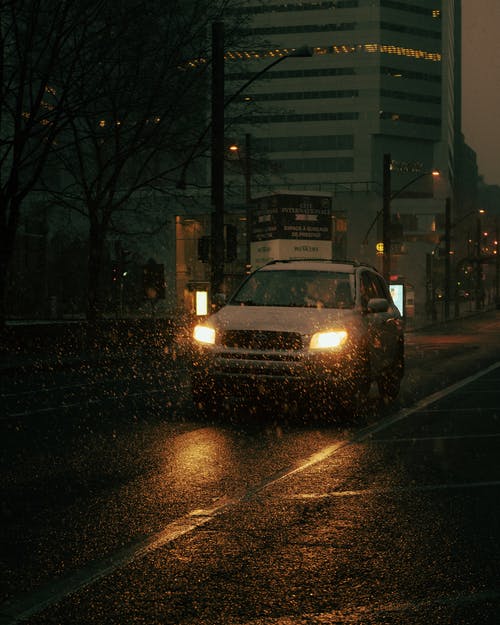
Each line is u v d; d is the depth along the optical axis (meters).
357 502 6.53
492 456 8.61
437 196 136.00
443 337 38.00
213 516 6.05
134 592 4.42
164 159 31.88
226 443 9.29
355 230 94.25
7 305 51.78
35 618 4.05
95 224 26.39
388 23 128.88
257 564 4.91
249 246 37.09
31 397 13.95
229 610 4.16
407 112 131.50
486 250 102.69
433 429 10.53
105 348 26.22
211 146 25.61
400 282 42.41
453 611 4.15
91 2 21.39
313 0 128.62
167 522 5.86
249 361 10.95
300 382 10.83
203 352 11.21
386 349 13.20
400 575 4.71
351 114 128.50
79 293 58.69
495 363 22.03
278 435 9.91
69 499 6.54
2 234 21.77
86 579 4.63
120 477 7.40
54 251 59.19
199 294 29.66
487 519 6.02
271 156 130.25
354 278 12.73
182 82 25.11
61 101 21.36
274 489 6.96
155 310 69.31
